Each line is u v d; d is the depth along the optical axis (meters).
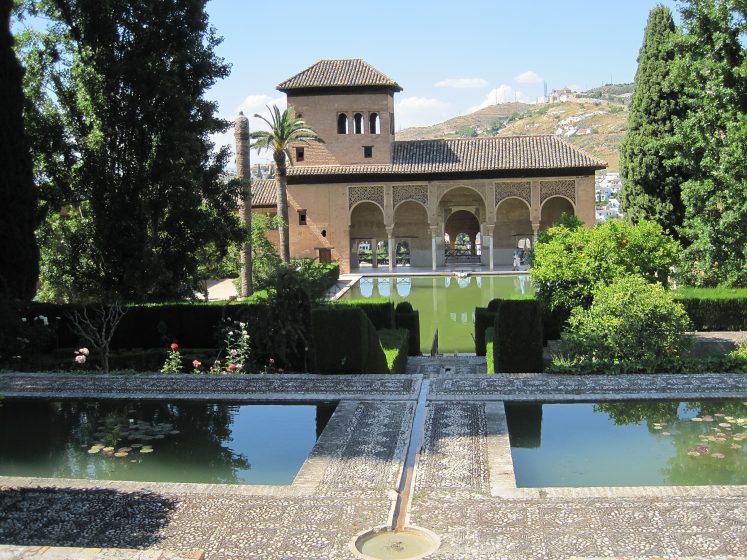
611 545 5.18
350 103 37.09
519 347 10.61
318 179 37.00
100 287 15.45
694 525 5.46
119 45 15.48
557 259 14.34
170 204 15.71
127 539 5.45
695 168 17.47
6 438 8.38
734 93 16.33
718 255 17.02
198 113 16.62
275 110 29.78
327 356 10.64
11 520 5.80
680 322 10.94
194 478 7.12
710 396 9.02
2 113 12.89
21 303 13.49
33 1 15.59
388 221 36.88
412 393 9.43
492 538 5.34
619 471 6.94
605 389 9.41
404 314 17.38
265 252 26.67
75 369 13.19
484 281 32.06
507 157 36.44
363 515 5.84
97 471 7.34
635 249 14.59
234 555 5.18
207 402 9.52
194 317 16.23
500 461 6.95
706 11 16.62
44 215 14.11
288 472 7.23
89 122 15.96
